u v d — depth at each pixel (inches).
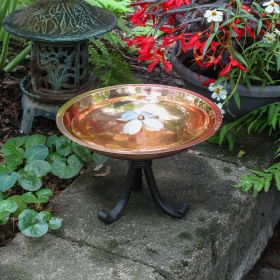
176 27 64.7
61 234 55.6
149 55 63.4
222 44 63.5
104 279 51.3
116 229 56.2
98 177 62.9
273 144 69.1
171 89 60.2
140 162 55.6
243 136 70.0
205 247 54.7
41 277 51.4
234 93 65.4
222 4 62.7
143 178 63.1
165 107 59.2
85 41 69.3
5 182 59.9
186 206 57.9
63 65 68.2
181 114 58.2
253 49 68.3
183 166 64.9
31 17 66.7
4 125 73.1
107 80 77.5
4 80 80.2
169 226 56.6
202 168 64.8
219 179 63.2
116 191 61.0
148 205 59.2
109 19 69.7
